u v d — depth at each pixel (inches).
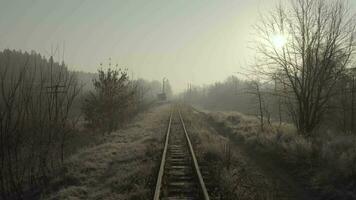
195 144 664.4
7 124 408.2
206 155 548.4
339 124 884.6
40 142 475.2
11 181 402.3
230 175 407.8
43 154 474.0
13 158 476.7
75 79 525.3
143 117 1477.6
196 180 388.2
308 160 474.3
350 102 839.1
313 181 399.2
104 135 858.8
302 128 687.1
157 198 302.7
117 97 957.8
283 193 366.0
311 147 509.4
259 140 672.4
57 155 549.6
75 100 998.4
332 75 663.8
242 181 398.9
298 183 406.9
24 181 443.8
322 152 469.4
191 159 496.7
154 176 399.9
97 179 430.3
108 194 354.3
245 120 1134.4
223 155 532.4
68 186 405.7
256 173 453.7
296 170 459.5
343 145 499.8
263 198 337.4
